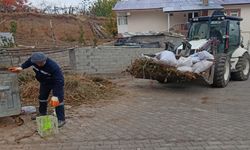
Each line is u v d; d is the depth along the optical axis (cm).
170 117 717
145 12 2898
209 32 1245
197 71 980
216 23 1240
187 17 2855
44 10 4466
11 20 3719
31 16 3925
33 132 611
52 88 663
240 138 575
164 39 2177
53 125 597
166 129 629
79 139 574
